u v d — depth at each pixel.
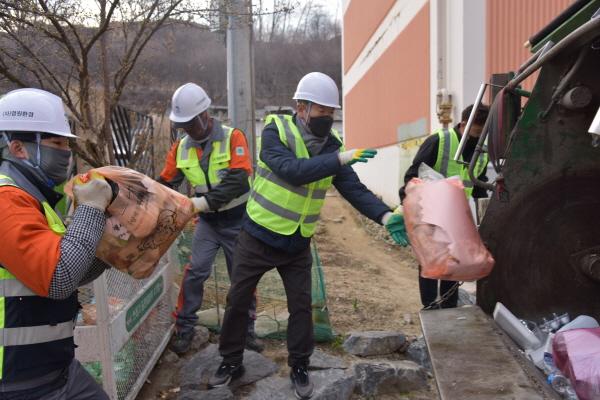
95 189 2.18
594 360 2.19
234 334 3.70
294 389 3.74
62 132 2.22
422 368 4.30
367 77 16.23
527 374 2.10
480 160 4.23
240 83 6.89
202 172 4.17
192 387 3.84
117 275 3.45
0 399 2.09
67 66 5.24
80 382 2.36
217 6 5.34
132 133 7.49
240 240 3.67
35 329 2.12
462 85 8.03
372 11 15.00
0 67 4.43
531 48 3.08
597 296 2.73
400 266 8.74
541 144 2.61
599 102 2.50
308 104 3.46
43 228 2.07
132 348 3.63
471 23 7.93
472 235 2.46
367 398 4.04
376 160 15.37
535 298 2.73
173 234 2.46
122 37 5.53
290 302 3.68
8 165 2.18
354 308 5.57
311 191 3.51
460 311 2.73
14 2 4.22
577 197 2.67
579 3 2.52
